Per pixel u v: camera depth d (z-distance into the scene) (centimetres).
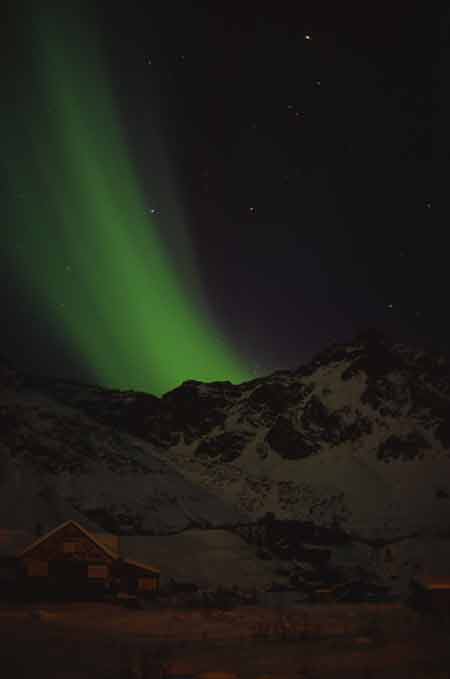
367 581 8181
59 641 2877
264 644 2814
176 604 5091
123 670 2225
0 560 5256
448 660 2425
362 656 2506
